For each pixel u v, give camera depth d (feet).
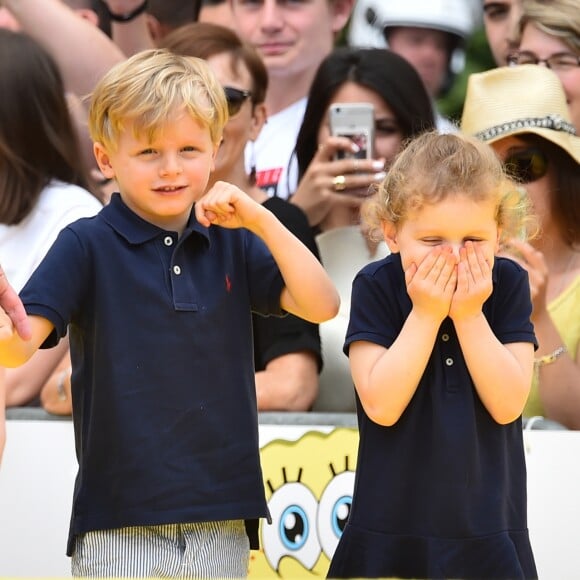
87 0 57.47
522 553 31.81
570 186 49.39
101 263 31.96
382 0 58.49
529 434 41.42
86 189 54.13
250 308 33.55
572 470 41.27
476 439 31.19
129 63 31.99
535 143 49.96
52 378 44.04
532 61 55.01
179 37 51.75
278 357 46.39
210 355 32.01
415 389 31.27
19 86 51.34
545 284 46.11
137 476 31.01
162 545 31.30
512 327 32.55
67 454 41.93
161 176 31.07
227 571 32.12
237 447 32.09
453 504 31.04
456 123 55.47
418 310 30.73
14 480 42.11
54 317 30.86
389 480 31.53
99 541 31.35
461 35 57.98
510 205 31.81
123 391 31.35
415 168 31.12
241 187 52.75
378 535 31.40
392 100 52.65
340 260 50.72
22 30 56.34
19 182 50.93
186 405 31.53
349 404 48.21
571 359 46.78
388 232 32.71
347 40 59.67
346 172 51.47
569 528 41.06
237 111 51.21
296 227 48.83
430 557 30.94
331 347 48.44
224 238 33.45
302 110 57.82
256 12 57.72
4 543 41.98
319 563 40.96
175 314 31.78
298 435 41.55
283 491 41.22
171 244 32.42
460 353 31.65
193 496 31.24
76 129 55.67
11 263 50.49
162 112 30.53
